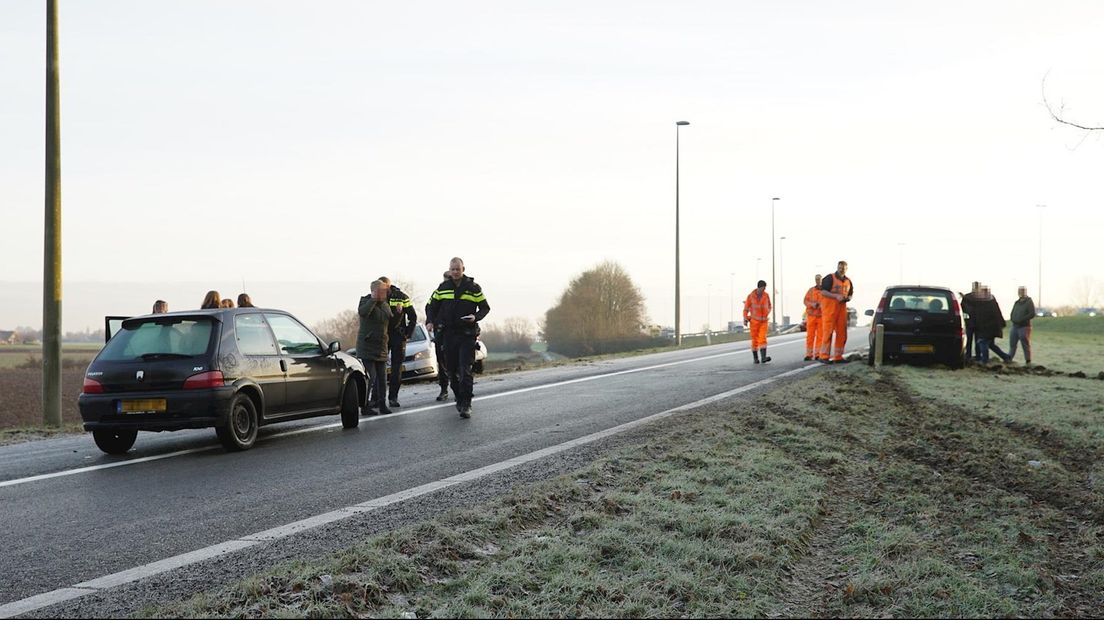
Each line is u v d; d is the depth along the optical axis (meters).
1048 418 12.36
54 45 15.44
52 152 15.39
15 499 7.96
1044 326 61.66
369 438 11.45
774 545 6.14
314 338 12.45
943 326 20.17
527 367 27.84
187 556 5.84
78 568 5.69
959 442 10.54
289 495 7.86
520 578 5.22
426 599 4.89
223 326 10.77
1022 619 5.13
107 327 11.94
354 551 5.55
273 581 5.02
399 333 15.45
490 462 9.25
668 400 14.84
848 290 22.25
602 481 7.71
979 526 6.93
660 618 4.80
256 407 11.02
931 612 5.14
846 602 5.31
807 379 16.95
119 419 10.28
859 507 7.47
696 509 6.83
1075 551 6.51
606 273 92.44
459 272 13.58
